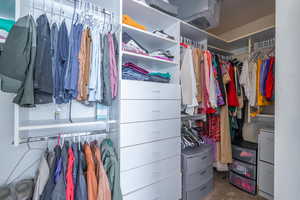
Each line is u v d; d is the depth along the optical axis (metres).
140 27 1.50
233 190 2.06
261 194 1.91
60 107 1.32
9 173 1.10
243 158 2.08
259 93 2.08
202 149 1.86
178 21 1.76
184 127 2.15
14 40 0.83
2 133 1.08
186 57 1.75
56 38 1.04
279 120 0.82
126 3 1.40
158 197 1.46
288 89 0.77
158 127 1.49
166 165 1.54
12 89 0.81
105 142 1.30
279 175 0.81
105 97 1.19
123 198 1.23
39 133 1.22
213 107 1.87
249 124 2.58
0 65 0.80
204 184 1.86
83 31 1.14
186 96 1.72
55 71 1.02
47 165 0.96
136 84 1.33
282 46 0.81
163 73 1.73
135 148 1.31
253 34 2.16
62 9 1.29
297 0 0.74
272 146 1.83
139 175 1.33
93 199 0.97
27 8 1.11
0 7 1.06
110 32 1.29
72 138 1.24
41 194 0.90
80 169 0.99
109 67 1.21
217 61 2.09
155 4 1.52
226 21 2.63
